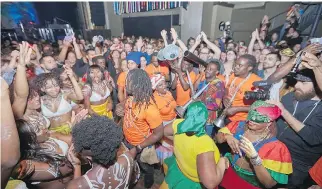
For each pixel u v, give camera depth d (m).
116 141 1.08
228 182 1.63
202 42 4.55
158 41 7.38
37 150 1.51
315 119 1.58
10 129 0.63
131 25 12.83
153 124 1.79
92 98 2.52
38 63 3.52
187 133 1.31
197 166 1.21
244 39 10.41
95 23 14.44
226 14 10.07
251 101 2.35
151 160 2.23
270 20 9.38
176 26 10.17
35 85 1.91
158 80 2.31
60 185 1.59
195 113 1.28
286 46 4.72
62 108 2.00
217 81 2.41
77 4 14.66
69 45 4.04
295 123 1.57
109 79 3.58
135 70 1.85
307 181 1.79
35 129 1.66
